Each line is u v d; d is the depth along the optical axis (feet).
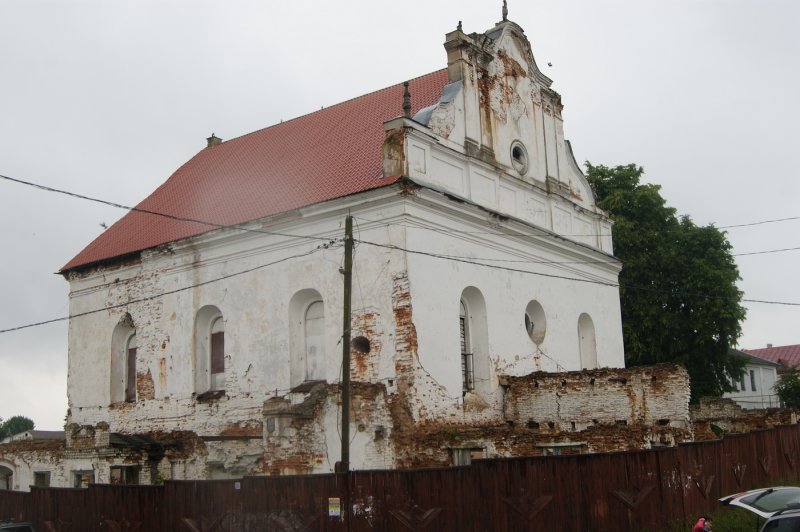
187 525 63.98
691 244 146.51
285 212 91.71
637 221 149.38
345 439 66.95
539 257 103.40
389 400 81.20
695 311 143.33
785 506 53.52
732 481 74.08
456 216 89.56
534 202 104.42
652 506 63.46
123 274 111.55
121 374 112.47
